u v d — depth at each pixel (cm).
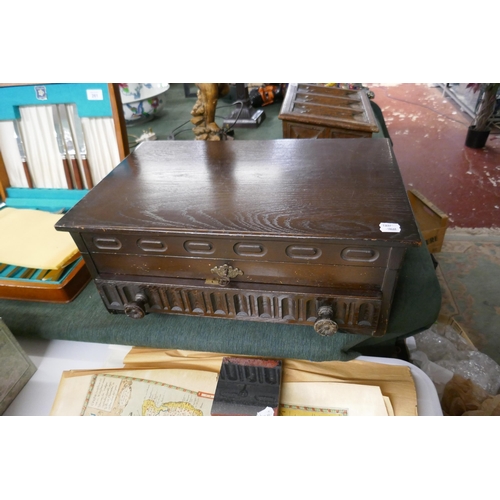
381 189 68
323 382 72
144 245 66
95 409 69
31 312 84
